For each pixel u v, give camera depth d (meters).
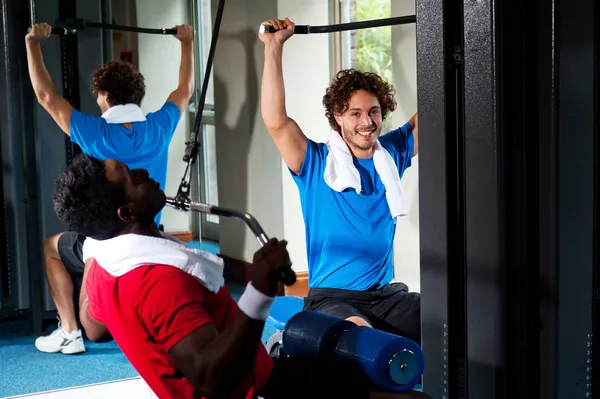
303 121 4.94
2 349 4.32
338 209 3.09
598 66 2.16
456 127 2.32
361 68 4.89
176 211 4.75
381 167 3.13
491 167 2.20
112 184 1.84
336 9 4.92
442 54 2.30
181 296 1.75
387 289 3.12
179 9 4.54
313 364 2.20
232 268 5.04
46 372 3.96
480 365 2.29
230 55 4.85
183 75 4.52
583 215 2.17
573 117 2.13
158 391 1.84
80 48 4.38
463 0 2.23
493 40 2.16
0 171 4.52
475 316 2.29
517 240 2.21
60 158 4.49
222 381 1.69
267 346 2.88
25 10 4.44
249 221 1.94
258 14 4.93
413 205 4.54
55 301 4.26
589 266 2.19
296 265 5.07
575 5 2.11
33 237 4.49
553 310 2.17
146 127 4.36
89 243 1.93
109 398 3.59
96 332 2.16
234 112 4.88
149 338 1.79
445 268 2.35
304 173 3.12
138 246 1.80
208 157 4.80
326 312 2.98
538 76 2.14
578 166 2.15
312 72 4.93
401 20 2.79
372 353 2.06
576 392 2.22
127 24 4.45
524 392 2.24
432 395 2.44
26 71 4.46
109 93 4.26
